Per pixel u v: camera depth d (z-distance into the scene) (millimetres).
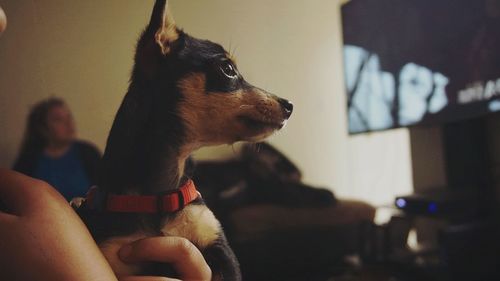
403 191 1343
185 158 583
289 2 841
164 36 562
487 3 1253
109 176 545
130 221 533
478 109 1287
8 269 391
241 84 636
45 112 617
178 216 555
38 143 636
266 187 970
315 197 1068
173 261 508
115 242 519
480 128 1469
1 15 467
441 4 1322
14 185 471
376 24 1266
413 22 1312
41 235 414
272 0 780
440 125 1397
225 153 886
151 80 559
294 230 1001
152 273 512
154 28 556
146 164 544
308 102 1023
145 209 539
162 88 562
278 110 638
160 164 550
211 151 864
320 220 1057
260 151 953
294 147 1014
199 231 565
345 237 1100
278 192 995
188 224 560
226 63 618
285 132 942
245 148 916
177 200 557
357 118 1172
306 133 1033
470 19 1288
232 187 888
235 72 635
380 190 1264
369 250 1152
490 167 1457
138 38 567
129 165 542
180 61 575
